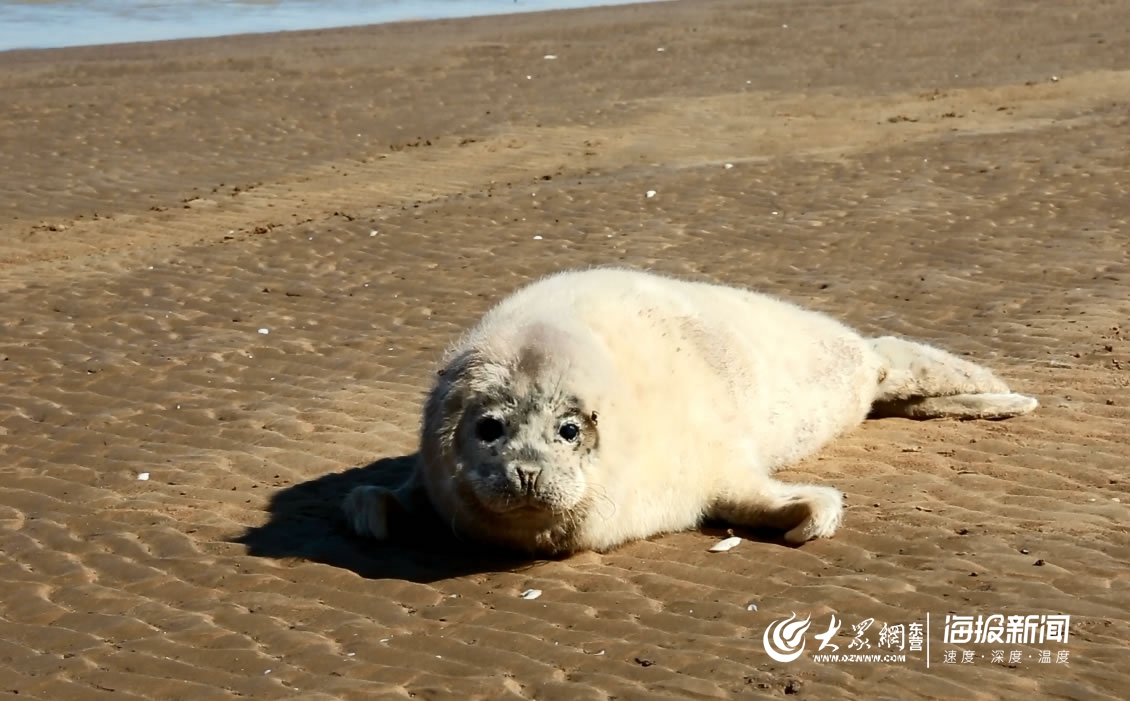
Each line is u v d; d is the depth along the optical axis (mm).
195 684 5250
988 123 18719
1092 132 16938
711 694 4914
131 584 6355
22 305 12273
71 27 32625
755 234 13703
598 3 36344
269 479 7848
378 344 10734
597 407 6203
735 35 28172
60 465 8258
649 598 5891
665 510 6590
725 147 18562
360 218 15148
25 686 5305
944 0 31016
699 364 6879
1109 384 8781
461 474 6277
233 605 6008
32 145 19766
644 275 7625
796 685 4945
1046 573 5863
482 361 6289
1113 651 5086
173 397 9586
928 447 7824
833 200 14805
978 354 9695
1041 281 11508
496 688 5074
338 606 5973
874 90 21938
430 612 5867
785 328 7836
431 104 22328
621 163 17875
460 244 13852
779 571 6105
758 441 7168
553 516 6168
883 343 8500
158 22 33500
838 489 7184
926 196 14641
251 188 17359
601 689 5012
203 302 12203
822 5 31672
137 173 18234
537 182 16828
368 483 7676
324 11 35688
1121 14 27609
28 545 6926
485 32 30172
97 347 10953
